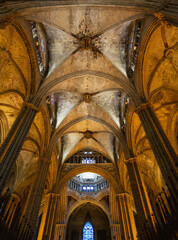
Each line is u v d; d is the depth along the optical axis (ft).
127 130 58.80
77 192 102.78
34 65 45.37
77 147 82.43
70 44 52.06
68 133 75.77
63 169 76.13
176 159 28.19
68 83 59.00
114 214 93.04
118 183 70.74
